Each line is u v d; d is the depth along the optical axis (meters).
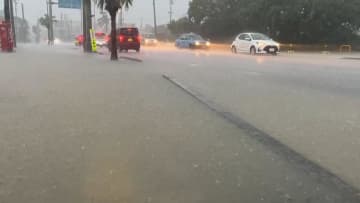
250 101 10.95
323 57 33.53
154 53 34.12
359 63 25.28
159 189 5.15
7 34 34.34
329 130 8.02
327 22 56.56
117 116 9.03
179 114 9.29
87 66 20.19
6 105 10.11
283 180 5.46
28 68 18.78
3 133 7.63
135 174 5.64
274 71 18.92
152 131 7.82
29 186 5.25
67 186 5.24
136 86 13.37
